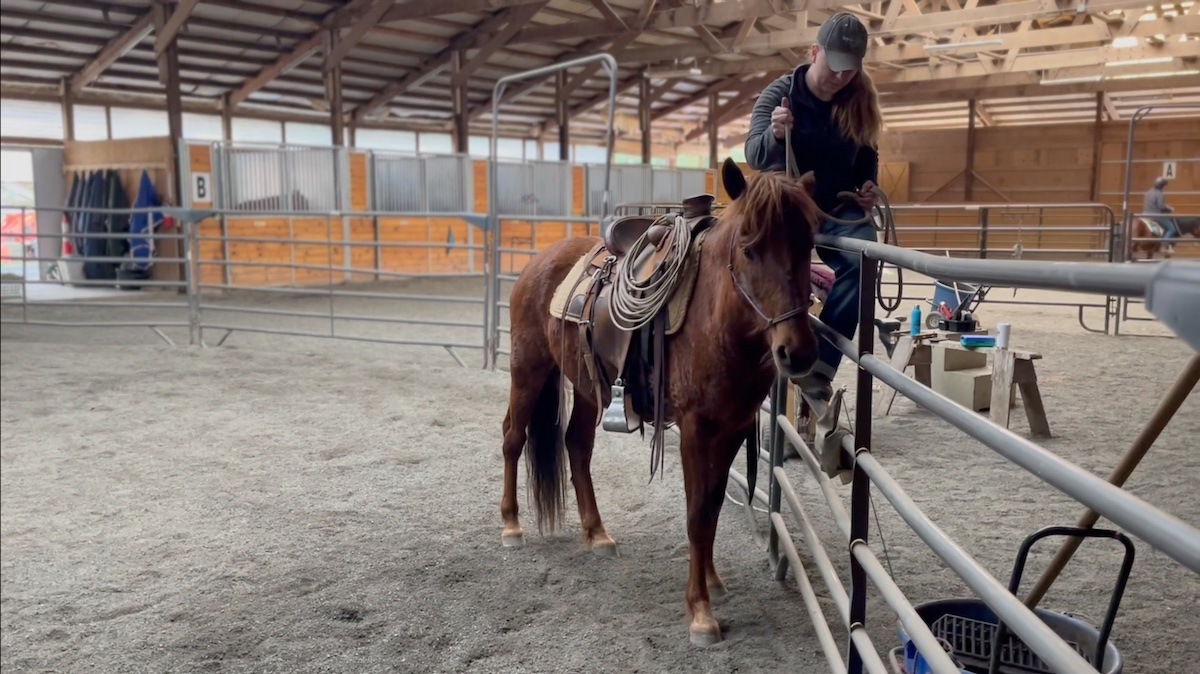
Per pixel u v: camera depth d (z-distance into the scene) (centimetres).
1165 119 1447
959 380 482
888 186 1691
